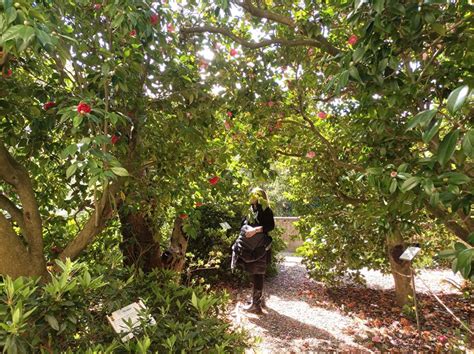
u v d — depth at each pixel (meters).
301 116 2.90
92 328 1.36
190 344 1.34
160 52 1.94
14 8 0.83
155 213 2.52
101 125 1.57
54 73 1.80
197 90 2.01
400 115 1.69
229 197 2.69
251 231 3.91
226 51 2.68
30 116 1.85
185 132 1.97
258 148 2.62
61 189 2.46
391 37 1.28
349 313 4.16
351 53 1.39
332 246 4.71
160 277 2.05
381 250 4.57
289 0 2.29
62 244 2.41
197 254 5.40
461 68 1.40
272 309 4.25
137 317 1.47
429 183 1.11
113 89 1.64
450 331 3.49
